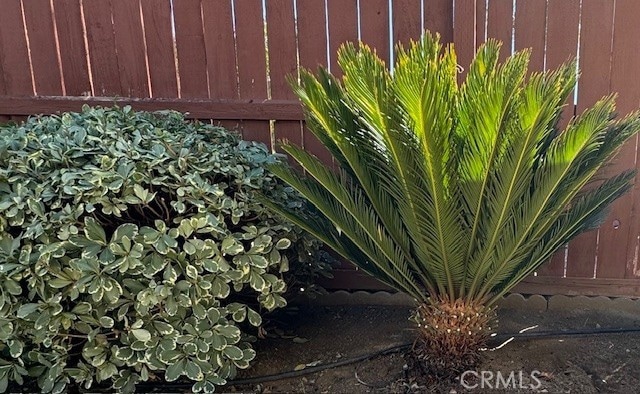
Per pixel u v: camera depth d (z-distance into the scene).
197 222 2.13
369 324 2.89
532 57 2.74
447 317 2.16
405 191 1.94
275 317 2.93
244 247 2.31
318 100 1.92
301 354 2.61
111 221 2.21
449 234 1.99
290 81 2.09
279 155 2.71
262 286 2.22
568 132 1.82
